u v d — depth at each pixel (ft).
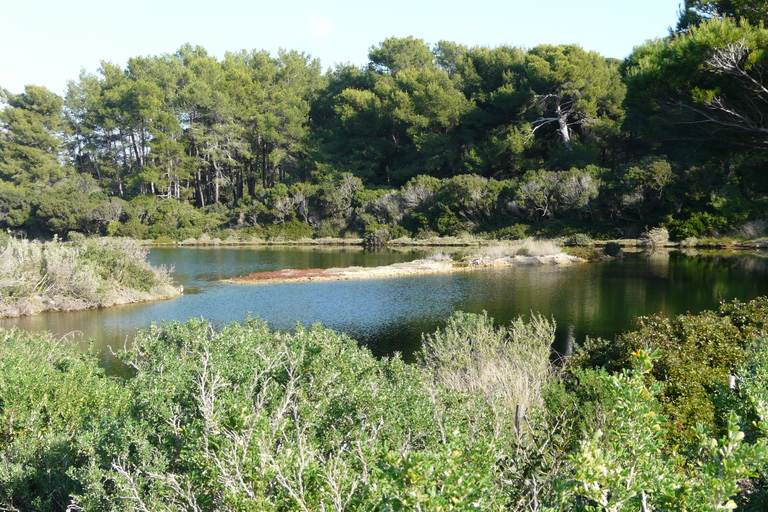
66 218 181.68
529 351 25.22
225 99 205.87
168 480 10.14
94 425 13.71
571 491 8.39
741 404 10.27
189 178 221.46
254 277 79.25
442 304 52.75
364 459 9.89
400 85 196.24
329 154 198.39
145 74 224.33
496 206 147.02
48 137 215.51
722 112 39.29
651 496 7.79
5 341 24.82
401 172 185.37
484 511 7.50
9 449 14.03
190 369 15.80
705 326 23.20
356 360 15.72
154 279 63.98
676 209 116.47
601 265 83.10
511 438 13.06
